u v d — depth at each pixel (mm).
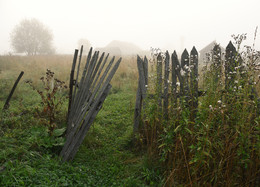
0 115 4008
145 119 3266
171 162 2596
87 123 2932
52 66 10688
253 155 2033
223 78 2725
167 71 3139
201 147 2082
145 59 3354
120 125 4227
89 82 3275
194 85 2824
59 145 3125
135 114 3428
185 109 2502
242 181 2104
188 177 2281
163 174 2498
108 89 2988
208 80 2688
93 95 3031
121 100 5906
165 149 2535
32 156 2684
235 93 2277
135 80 7770
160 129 2947
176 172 2375
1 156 2551
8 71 9289
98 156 3076
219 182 2049
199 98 2869
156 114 2984
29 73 8781
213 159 2080
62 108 4594
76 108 3301
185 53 3021
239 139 2027
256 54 2170
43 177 2197
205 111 2193
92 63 3387
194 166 2145
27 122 3805
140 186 2375
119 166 2842
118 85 7238
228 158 2055
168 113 2930
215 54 2828
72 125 3111
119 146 3412
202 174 2225
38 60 12641
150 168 2686
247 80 2146
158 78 3152
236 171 2100
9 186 1987
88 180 2342
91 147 3301
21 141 3039
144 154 3084
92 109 2898
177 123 2645
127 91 6832
